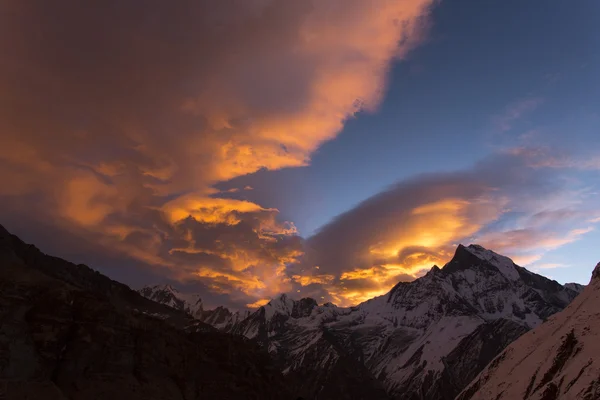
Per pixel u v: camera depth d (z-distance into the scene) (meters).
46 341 96.38
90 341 102.19
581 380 115.00
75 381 95.00
